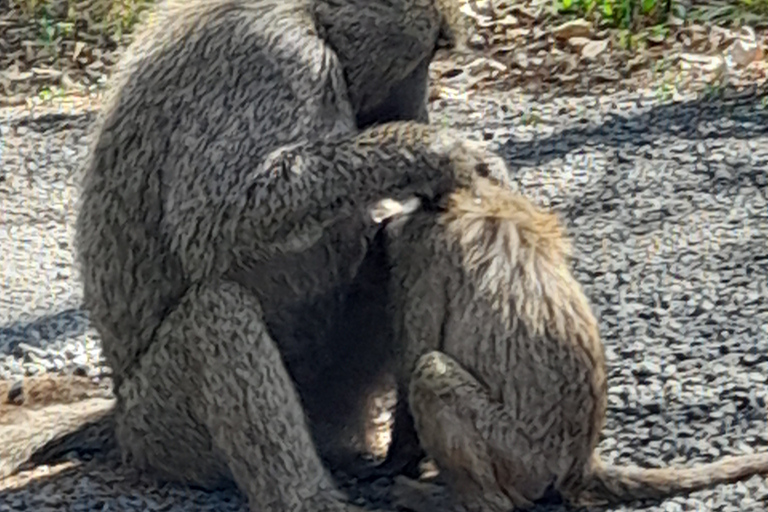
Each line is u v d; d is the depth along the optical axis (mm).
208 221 9516
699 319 12586
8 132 18938
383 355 10117
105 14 21547
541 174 16203
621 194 15484
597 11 20000
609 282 13445
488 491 9430
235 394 9492
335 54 9695
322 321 9953
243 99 9516
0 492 10094
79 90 20281
